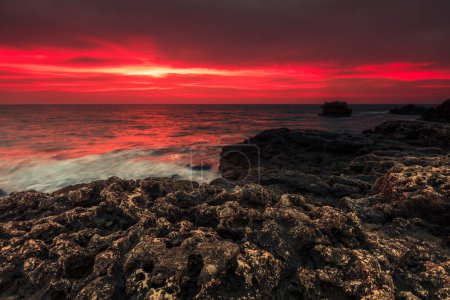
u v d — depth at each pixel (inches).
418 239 201.9
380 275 146.9
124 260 163.6
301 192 350.9
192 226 199.8
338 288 142.9
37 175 734.5
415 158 374.6
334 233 188.2
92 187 281.1
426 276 155.9
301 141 753.6
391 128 866.1
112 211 238.8
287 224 191.9
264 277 146.1
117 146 1251.8
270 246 169.8
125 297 144.3
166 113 4616.1
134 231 192.9
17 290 161.0
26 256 178.9
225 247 156.3
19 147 1174.3
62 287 156.5
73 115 3518.7
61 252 173.8
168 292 136.4
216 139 1530.5
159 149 1165.7
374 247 178.7
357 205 251.0
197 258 155.1
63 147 1192.8
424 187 245.4
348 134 802.2
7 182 670.5
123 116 3528.5
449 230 210.5
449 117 1732.3
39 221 227.9
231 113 4707.2
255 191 243.3
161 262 148.5
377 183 305.6
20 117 2938.0
